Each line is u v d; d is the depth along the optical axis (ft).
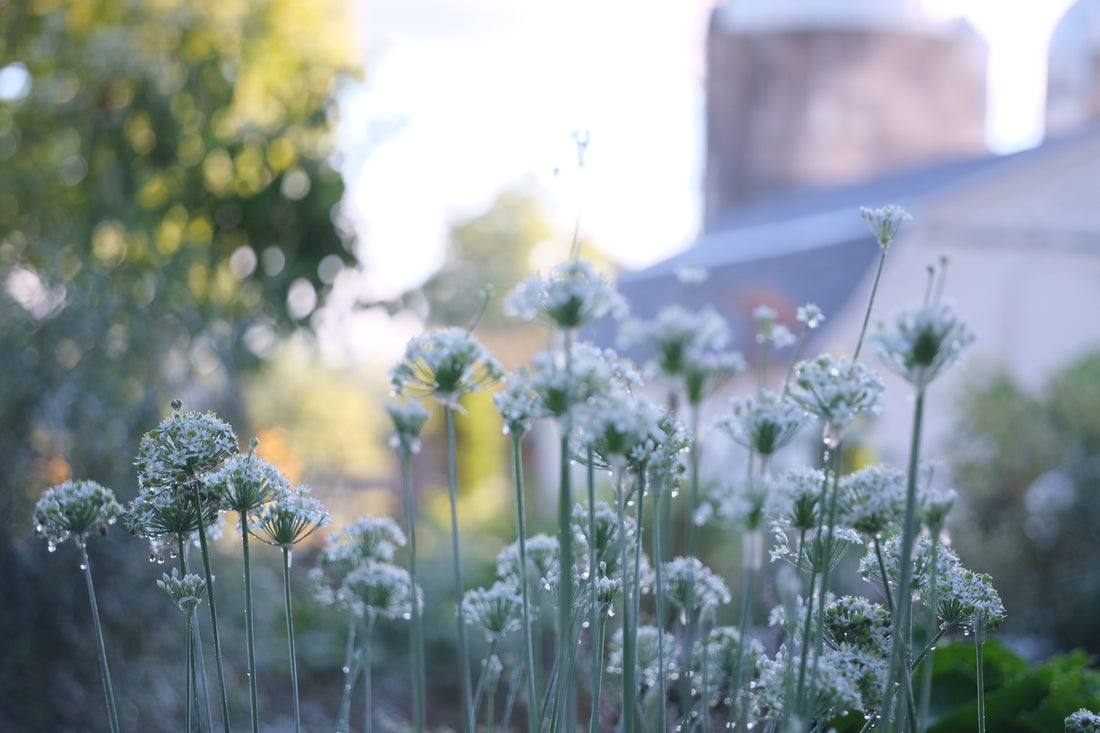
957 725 7.37
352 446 31.65
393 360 4.90
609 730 9.86
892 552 4.82
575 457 4.53
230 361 17.58
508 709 5.81
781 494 4.15
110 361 15.34
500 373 4.80
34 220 18.78
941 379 39.17
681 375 4.37
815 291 48.55
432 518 32.07
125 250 18.78
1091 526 24.18
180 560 4.89
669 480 4.79
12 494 13.75
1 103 19.39
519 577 5.74
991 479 27.55
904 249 46.93
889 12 89.30
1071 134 51.96
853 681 4.66
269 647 18.29
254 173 19.72
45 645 13.84
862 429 25.57
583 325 4.21
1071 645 23.13
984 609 4.66
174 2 20.75
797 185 92.63
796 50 91.66
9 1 19.60
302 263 19.38
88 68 18.97
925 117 90.89
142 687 14.73
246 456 4.77
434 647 22.04
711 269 59.16
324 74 20.15
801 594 4.90
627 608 4.17
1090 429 26.18
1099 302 46.34
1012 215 46.93
